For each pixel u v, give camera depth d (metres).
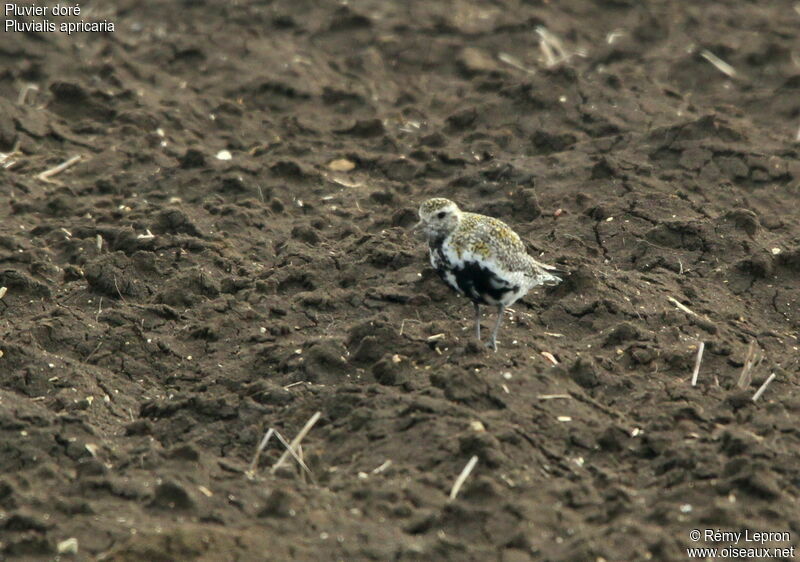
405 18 38.94
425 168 29.14
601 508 16.41
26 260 24.42
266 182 28.30
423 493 16.64
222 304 22.64
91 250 24.89
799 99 32.34
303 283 23.64
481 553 15.39
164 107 32.12
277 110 33.25
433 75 35.91
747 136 29.86
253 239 25.73
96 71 34.56
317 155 30.20
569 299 22.22
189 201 27.61
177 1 39.66
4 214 26.91
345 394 18.98
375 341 20.25
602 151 29.14
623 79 33.03
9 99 33.09
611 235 25.14
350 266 23.78
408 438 17.78
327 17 39.09
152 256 24.05
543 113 31.27
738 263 23.80
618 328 21.06
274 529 15.94
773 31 37.53
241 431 18.88
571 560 15.10
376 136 31.41
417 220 26.03
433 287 22.83
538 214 26.16
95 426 19.06
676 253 24.52
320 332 21.84
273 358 20.77
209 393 20.11
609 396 19.44
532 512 16.16
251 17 38.59
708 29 37.91
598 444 17.88
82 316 22.36
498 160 28.84
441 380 18.78
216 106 32.56
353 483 17.02
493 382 18.73
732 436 17.52
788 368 20.55
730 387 19.77
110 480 16.84
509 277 19.39
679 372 20.19
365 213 26.97
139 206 27.05
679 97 32.50
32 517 15.73
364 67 35.75
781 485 16.84
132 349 21.34
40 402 19.55
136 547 15.23
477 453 17.16
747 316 22.53
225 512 16.36
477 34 37.81
